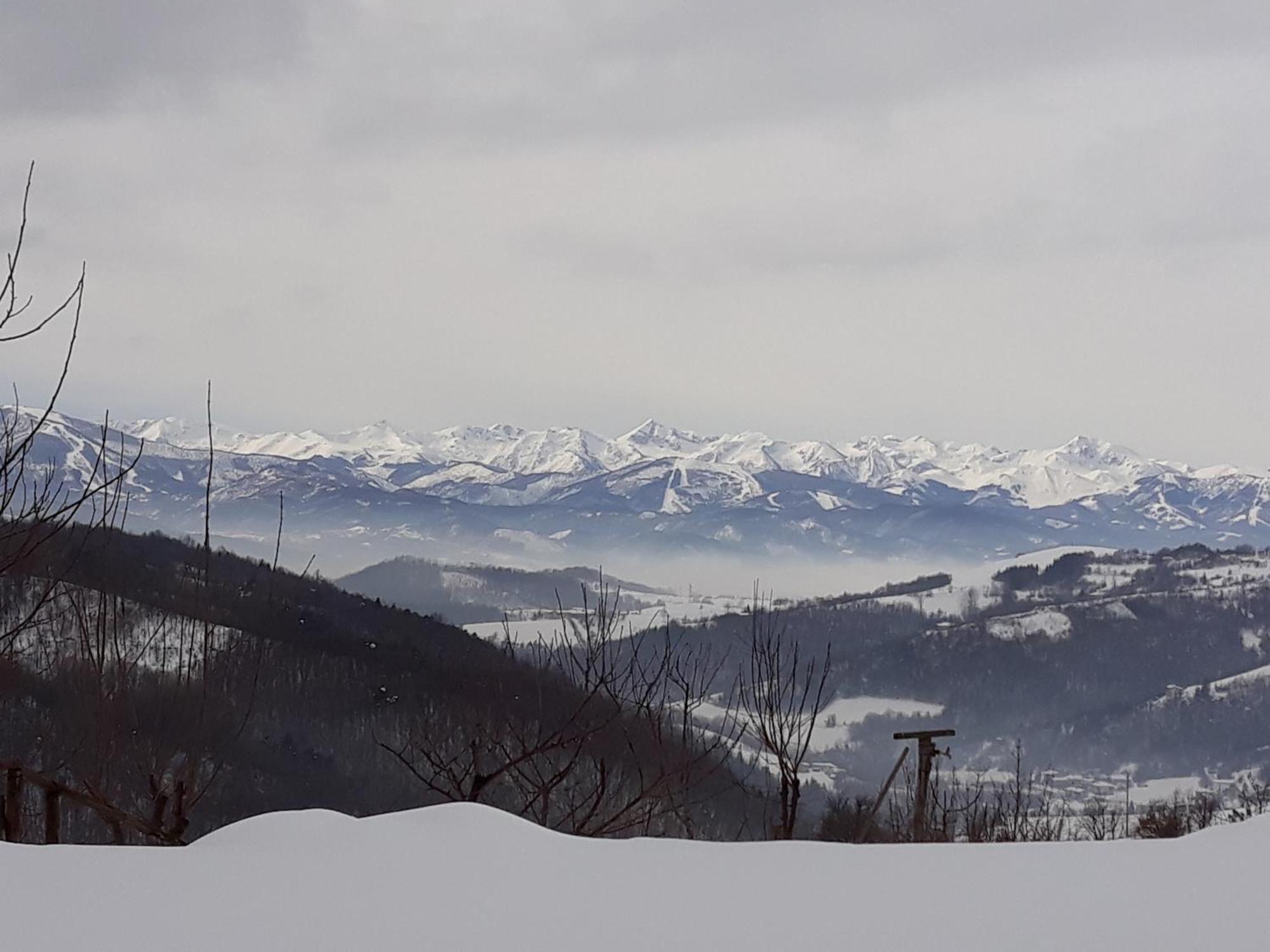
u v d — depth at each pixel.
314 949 3.05
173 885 3.71
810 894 3.64
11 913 3.36
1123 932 3.16
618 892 3.67
